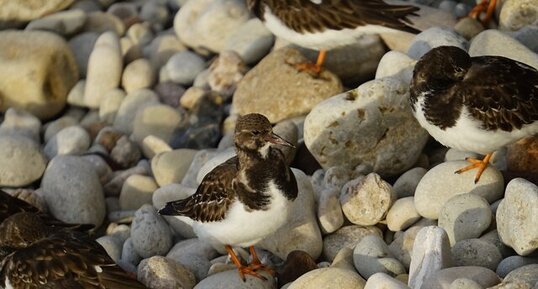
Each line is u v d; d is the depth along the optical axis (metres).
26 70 17.06
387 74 13.37
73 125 16.75
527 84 11.20
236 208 10.41
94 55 17.09
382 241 10.82
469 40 14.45
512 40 13.29
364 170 12.72
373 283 9.25
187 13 17.77
